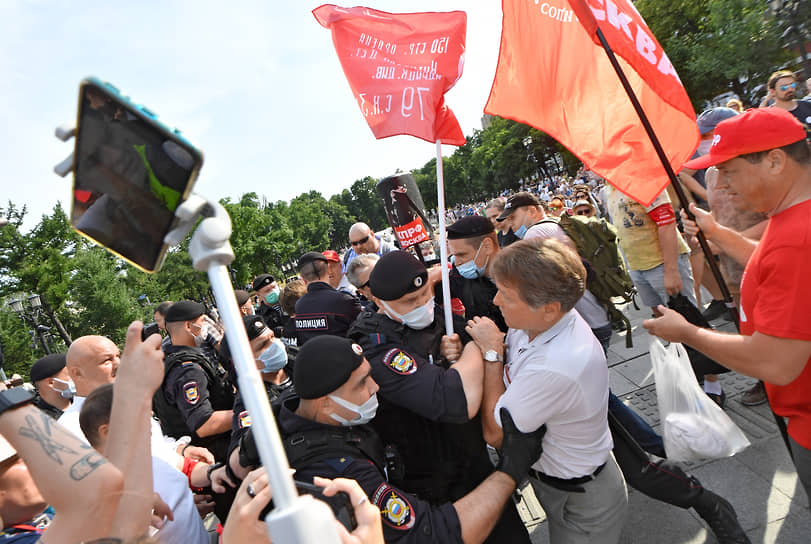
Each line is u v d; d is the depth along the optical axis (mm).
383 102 2670
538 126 2492
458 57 2568
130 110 694
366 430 1807
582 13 1983
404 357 1955
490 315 2820
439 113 2553
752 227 2920
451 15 2602
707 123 4074
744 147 1518
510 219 4090
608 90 2361
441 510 1596
